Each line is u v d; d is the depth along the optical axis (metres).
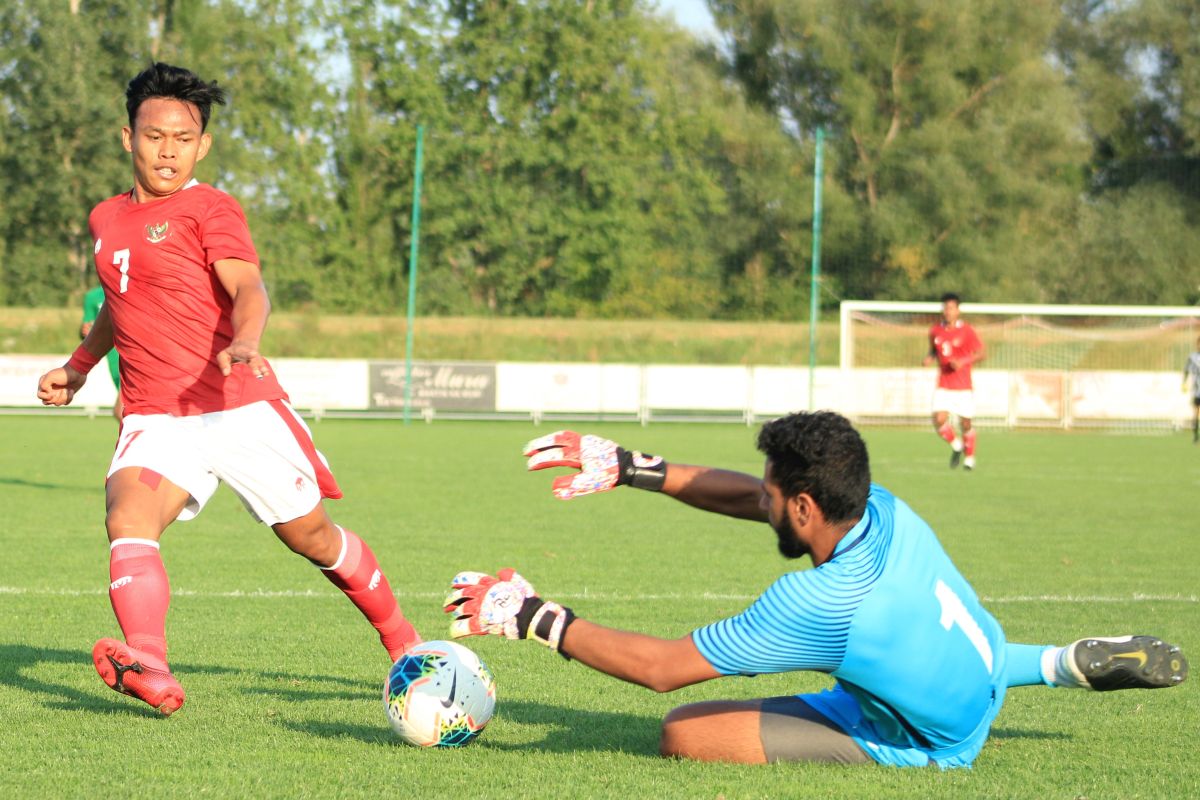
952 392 31.77
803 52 83.44
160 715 8.14
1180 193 74.75
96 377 51.00
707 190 66.06
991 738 7.96
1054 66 88.88
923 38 79.56
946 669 6.65
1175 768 7.22
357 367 50.88
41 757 7.04
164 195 8.01
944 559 6.83
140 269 7.86
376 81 77.62
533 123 76.38
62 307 66.25
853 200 70.19
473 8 78.00
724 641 6.42
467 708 7.32
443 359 61.81
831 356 62.69
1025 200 74.12
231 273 7.77
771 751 7.07
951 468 32.59
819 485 6.29
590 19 76.88
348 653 10.37
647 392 51.12
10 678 9.21
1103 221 74.50
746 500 7.42
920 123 80.31
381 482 26.53
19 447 34.69
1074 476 30.44
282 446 8.06
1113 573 15.55
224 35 74.94
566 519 20.77
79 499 22.22
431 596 13.26
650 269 65.62
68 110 67.62
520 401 50.88
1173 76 89.62
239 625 11.58
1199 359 43.66
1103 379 51.75
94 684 9.05
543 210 65.88
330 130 76.19
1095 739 7.98
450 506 22.30
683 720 7.24
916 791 6.55
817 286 50.91
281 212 70.94
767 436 6.47
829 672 6.60
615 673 6.60
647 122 78.44
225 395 7.99
